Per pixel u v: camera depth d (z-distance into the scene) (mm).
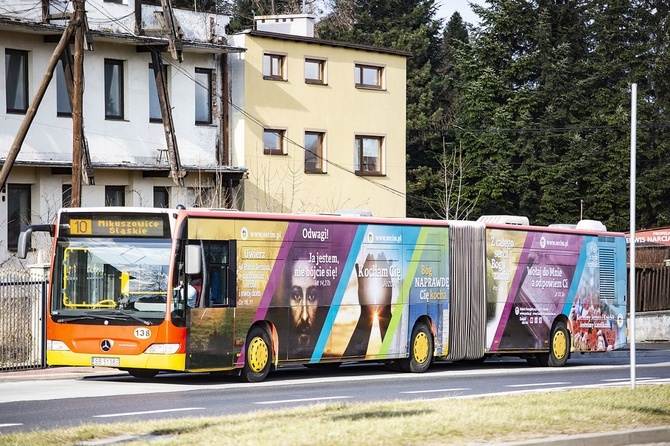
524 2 67812
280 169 46625
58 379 24312
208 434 13234
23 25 36500
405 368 27484
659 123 69500
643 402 17266
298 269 24641
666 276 50344
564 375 26766
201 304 22500
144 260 22172
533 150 66938
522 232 30547
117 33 39406
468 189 66125
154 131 41875
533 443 13094
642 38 71062
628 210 68062
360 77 50219
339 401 18781
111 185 40688
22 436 13211
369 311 26250
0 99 37125
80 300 22344
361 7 75188
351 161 49531
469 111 67812
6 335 25844
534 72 68250
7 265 37062
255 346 23609
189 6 68000
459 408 16031
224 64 44750
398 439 12930
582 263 32344
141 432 13680
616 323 33438
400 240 27172
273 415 15273
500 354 29906
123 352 21938
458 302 28609
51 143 38531
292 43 47188
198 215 22609
